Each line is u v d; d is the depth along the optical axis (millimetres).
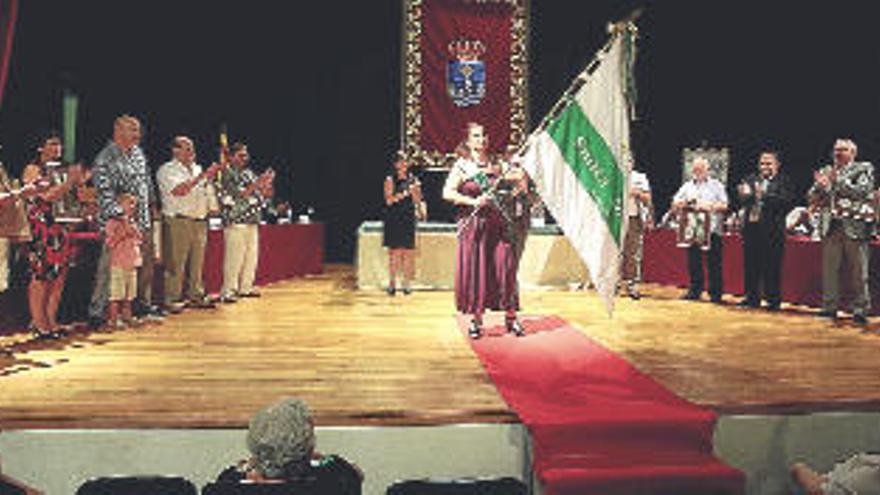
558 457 3941
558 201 5395
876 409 4379
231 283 8219
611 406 4230
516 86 10625
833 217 7246
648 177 10633
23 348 5617
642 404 4262
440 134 10586
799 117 9539
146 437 3918
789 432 4305
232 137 10383
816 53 9344
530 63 10938
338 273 11391
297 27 11086
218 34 10094
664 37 10422
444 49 10539
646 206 8867
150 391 4367
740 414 4262
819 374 4984
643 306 8281
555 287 9758
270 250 10047
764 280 8023
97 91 8750
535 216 9906
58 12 8266
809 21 9367
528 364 5242
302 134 11328
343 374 4875
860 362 5375
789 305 8422
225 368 4996
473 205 6105
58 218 6363
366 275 9523
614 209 5344
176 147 7438
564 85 10914
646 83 10500
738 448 4273
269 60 10812
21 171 7945
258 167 10812
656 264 10391
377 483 4059
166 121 9516
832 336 6426
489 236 6207
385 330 6562
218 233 8875
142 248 6859
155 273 7773
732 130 10078
